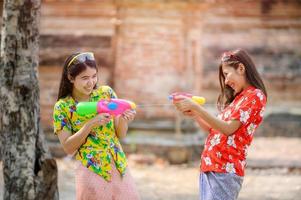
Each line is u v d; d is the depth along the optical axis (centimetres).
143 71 1423
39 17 571
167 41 1420
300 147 1631
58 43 1460
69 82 529
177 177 1155
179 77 1419
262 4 2209
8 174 553
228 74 545
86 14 1460
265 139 1827
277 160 1327
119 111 505
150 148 1324
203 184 541
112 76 1444
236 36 2238
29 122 557
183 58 1419
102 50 1460
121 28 1427
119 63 1424
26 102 557
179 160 1307
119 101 511
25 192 543
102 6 1453
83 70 513
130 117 511
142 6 1412
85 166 512
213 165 530
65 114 522
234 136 528
